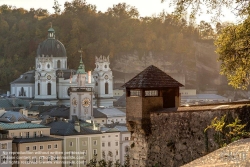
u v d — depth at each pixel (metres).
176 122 56.38
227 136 50.53
